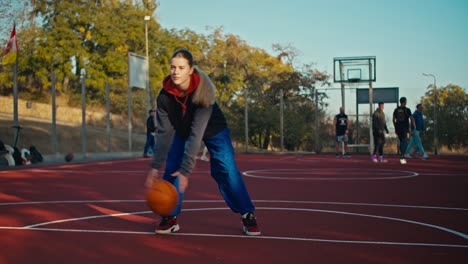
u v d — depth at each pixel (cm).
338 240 470
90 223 561
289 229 526
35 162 1786
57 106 3472
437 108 2661
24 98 3675
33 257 405
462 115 2630
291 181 1084
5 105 3394
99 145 2819
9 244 451
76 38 4044
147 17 2728
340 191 892
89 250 429
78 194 852
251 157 2308
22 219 588
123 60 4144
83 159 2088
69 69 3966
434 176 1209
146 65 2547
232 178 496
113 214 626
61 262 390
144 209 671
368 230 520
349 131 2672
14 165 1641
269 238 480
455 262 390
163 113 491
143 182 1073
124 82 4119
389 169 1462
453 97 2717
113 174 1300
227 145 501
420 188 939
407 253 417
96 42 4200
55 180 1120
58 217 603
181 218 595
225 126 506
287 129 3183
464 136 2623
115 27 4231
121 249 433
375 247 439
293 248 437
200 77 469
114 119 3569
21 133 2469
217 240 471
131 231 514
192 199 780
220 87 4397
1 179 1143
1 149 1627
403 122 1736
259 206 702
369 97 2417
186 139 510
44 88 3856
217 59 4469
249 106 3331
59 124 3073
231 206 505
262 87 4156
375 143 1838
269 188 944
